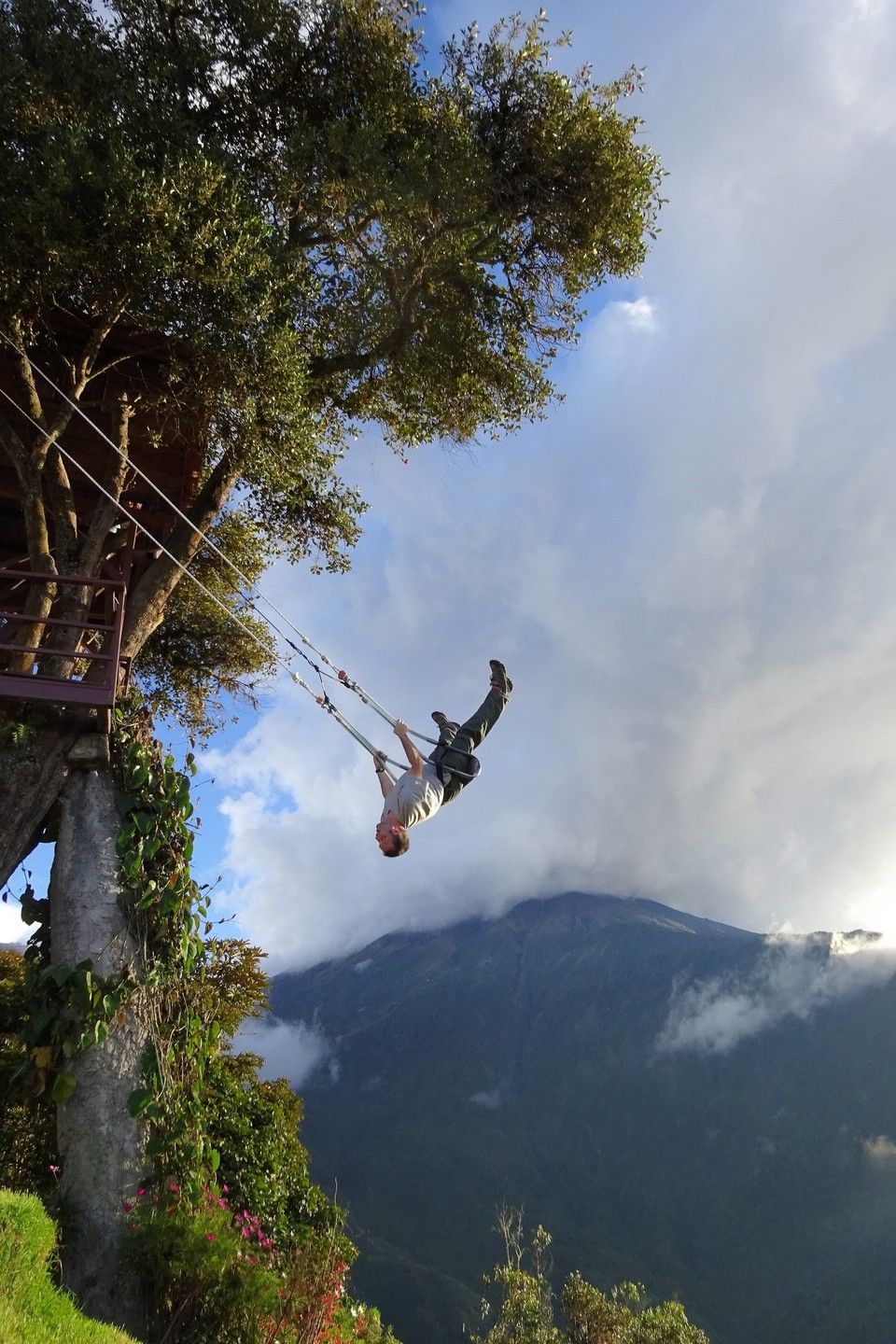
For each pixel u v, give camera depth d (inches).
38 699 406.0
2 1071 390.9
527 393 633.0
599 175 553.3
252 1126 541.3
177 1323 300.2
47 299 457.7
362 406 607.8
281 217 532.1
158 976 383.6
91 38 463.5
